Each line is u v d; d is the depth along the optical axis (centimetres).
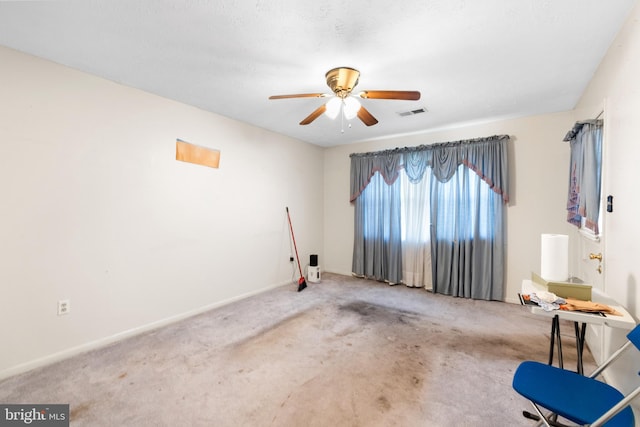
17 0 146
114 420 157
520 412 162
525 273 335
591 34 174
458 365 209
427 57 201
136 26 169
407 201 406
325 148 493
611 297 177
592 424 98
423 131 390
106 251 241
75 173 223
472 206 357
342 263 480
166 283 283
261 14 158
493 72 223
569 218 284
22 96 198
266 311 315
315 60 206
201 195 311
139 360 216
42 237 208
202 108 306
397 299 355
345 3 148
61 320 217
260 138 376
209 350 231
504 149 333
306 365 210
